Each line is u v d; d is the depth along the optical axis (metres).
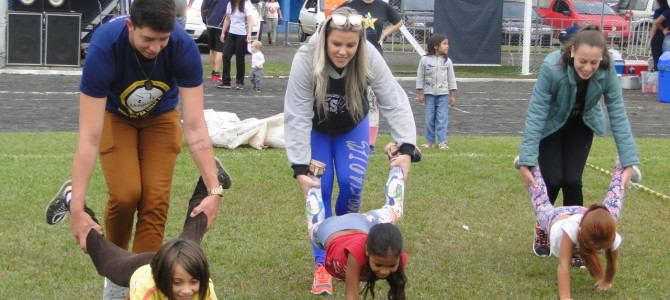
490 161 9.57
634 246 6.47
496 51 22.19
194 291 3.66
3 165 8.59
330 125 5.21
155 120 4.78
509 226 6.95
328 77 5.00
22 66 19.53
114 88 4.48
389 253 3.99
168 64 4.42
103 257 4.19
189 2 24.59
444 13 21.88
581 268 5.88
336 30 4.83
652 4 26.59
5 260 5.74
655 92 19.38
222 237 6.41
